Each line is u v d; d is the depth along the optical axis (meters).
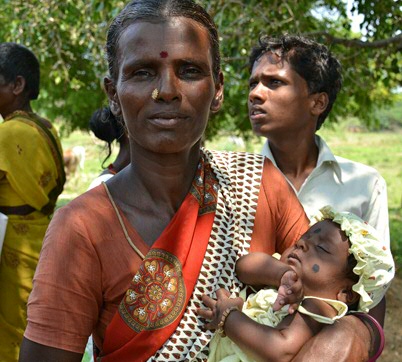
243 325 1.49
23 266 3.52
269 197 1.69
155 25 1.44
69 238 1.45
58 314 1.42
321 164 2.72
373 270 1.63
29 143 3.52
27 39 6.49
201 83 1.47
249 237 1.62
